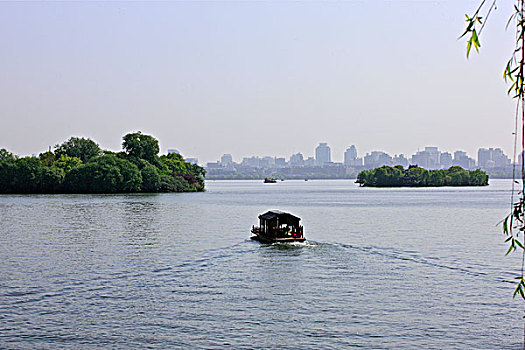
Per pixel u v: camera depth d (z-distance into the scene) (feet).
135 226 280.31
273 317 110.83
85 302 121.39
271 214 226.79
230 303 121.08
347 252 190.90
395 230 264.93
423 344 96.58
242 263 168.76
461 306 119.24
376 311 115.24
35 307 117.29
